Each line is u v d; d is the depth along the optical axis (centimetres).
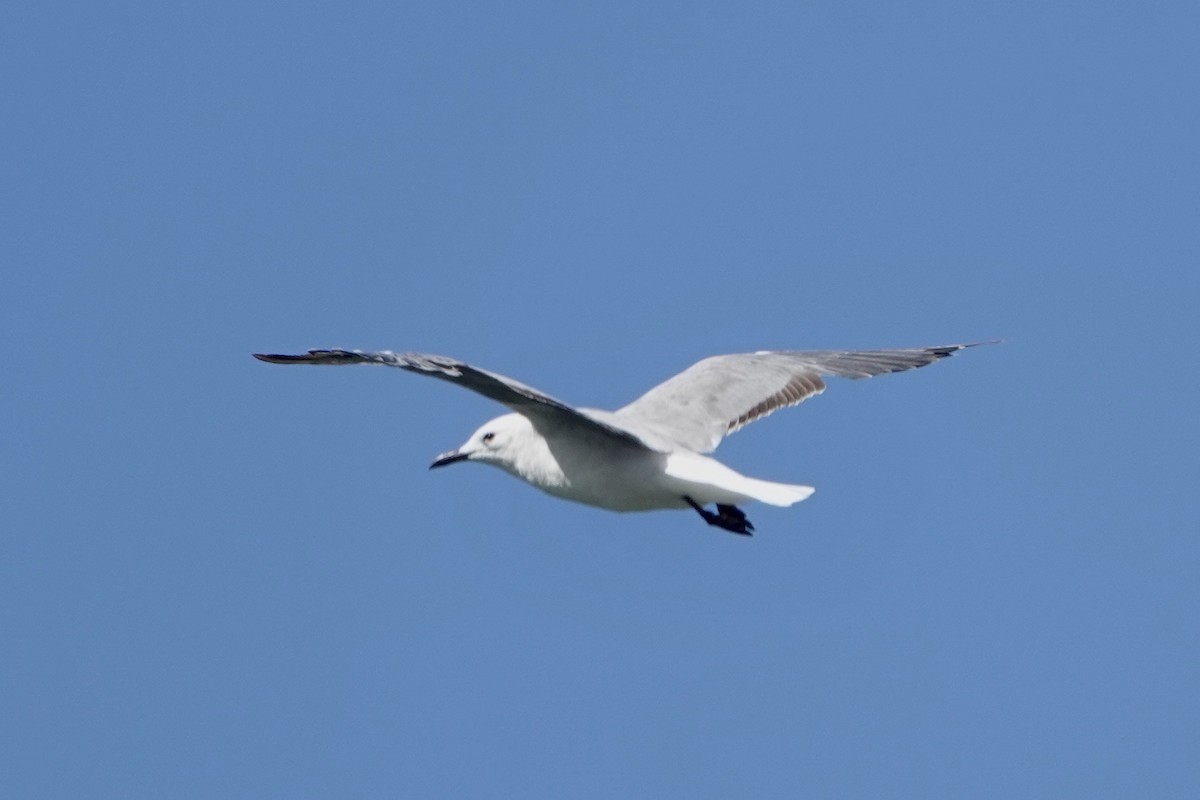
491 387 1448
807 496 1519
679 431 1647
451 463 1664
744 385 1711
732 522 1628
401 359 1378
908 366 1764
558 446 1611
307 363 1416
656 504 1603
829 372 1741
